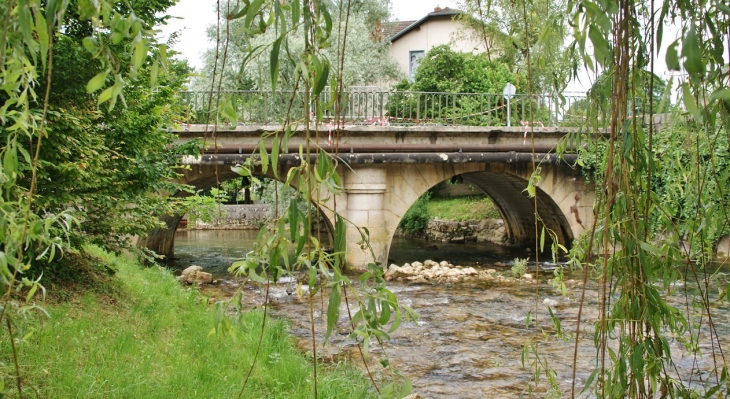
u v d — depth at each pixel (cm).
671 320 247
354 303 962
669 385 243
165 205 702
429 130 1410
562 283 268
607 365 640
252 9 152
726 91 118
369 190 1380
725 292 257
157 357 502
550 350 721
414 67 3123
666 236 256
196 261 1678
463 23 1772
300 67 157
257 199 3456
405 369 657
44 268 604
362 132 1380
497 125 1461
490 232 2323
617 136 225
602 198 231
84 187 561
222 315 180
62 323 498
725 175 245
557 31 228
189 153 713
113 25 134
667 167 281
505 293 1149
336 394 489
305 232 163
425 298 1107
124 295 691
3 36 133
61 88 521
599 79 237
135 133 627
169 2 634
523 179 1592
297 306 973
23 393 350
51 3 128
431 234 2542
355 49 2294
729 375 250
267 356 571
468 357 706
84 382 392
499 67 1539
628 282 231
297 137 1254
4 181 170
